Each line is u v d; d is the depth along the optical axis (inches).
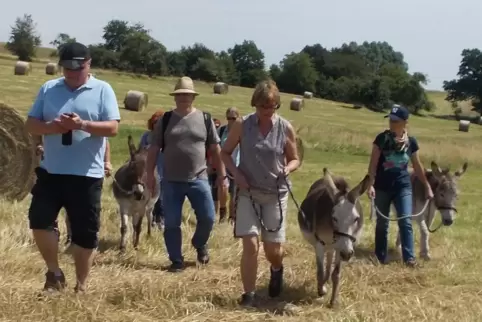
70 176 248.2
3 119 517.0
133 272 312.7
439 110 3444.9
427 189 377.1
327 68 3772.1
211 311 257.4
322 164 990.4
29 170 524.1
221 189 346.0
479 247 435.2
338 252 276.5
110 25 3346.5
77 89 250.5
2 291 253.6
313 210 288.8
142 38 2974.9
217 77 3255.4
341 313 262.5
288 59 3380.9
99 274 300.4
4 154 516.1
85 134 248.2
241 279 301.0
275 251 279.3
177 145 330.0
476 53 3518.7
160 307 256.5
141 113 1288.1
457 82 3528.5
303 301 285.6
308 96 2536.9
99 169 253.0
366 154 1172.5
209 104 1643.7
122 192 361.1
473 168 1114.7
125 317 238.8
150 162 335.0
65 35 3341.5
